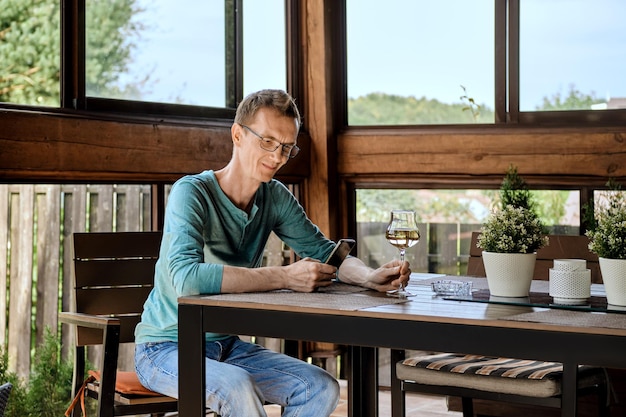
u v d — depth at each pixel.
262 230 2.81
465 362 2.85
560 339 1.92
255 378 2.59
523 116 4.46
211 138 4.23
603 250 2.21
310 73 4.74
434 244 4.67
